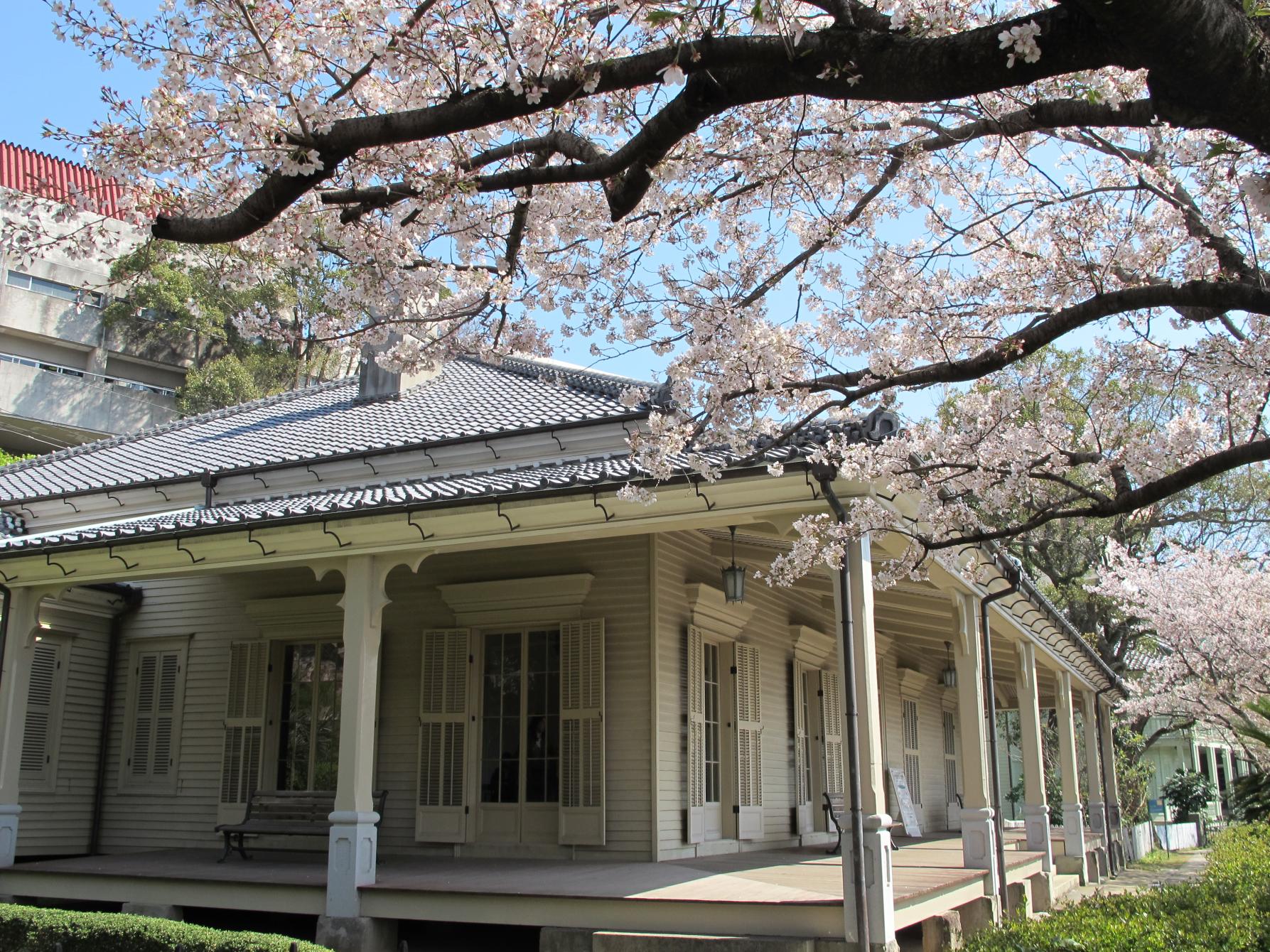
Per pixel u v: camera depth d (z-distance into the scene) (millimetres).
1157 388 7391
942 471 6445
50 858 12172
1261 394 6672
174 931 6629
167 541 9539
